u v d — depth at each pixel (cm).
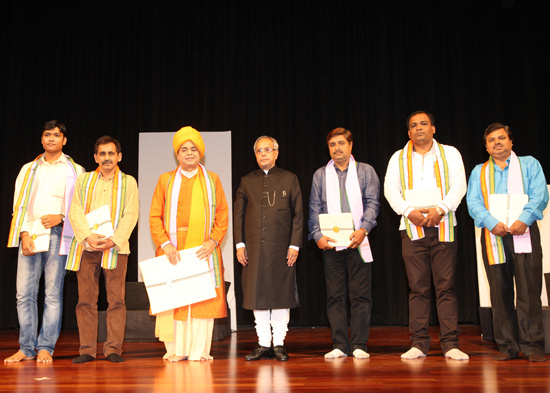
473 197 330
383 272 570
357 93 601
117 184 342
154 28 626
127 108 616
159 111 611
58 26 637
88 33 634
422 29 610
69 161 359
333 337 335
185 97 611
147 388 239
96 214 328
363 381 247
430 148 338
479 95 596
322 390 229
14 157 615
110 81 624
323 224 332
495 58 599
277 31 618
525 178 321
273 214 334
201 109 607
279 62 611
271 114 600
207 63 615
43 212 344
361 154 591
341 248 327
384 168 584
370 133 596
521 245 311
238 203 349
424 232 325
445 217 321
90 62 629
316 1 621
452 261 322
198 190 341
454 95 598
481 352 343
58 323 338
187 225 338
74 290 582
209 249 330
